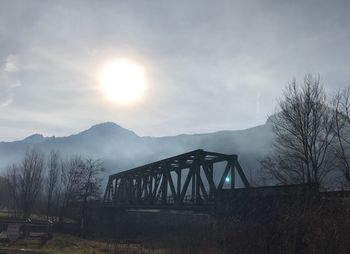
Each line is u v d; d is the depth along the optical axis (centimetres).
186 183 5341
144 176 7138
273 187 3055
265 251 2622
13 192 8669
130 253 3541
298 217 2447
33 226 4656
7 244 3938
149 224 6209
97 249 4031
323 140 4228
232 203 3431
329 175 4116
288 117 4462
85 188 8006
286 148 4500
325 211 2350
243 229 2875
